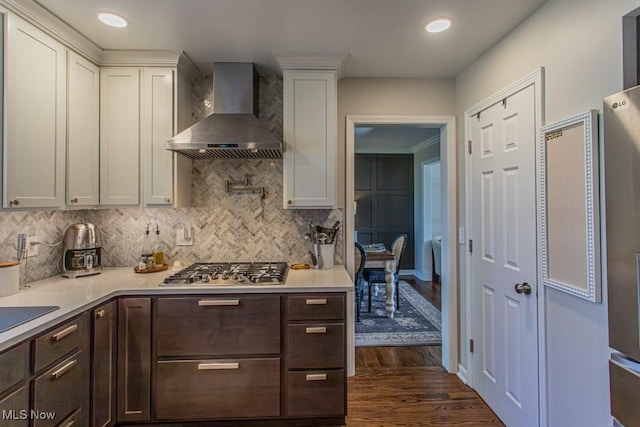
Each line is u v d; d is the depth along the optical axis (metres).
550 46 1.66
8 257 1.92
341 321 2.03
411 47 2.20
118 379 1.96
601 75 1.37
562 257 1.57
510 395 2.02
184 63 2.38
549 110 1.67
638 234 1.12
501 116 2.09
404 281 6.10
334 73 2.38
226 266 2.48
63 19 1.86
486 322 2.30
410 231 6.65
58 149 1.92
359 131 5.00
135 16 1.84
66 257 2.22
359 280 4.00
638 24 1.28
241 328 2.00
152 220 2.62
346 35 2.05
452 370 2.74
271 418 2.03
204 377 1.99
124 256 2.60
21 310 1.55
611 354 1.26
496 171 2.15
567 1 1.55
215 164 2.66
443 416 2.19
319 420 2.08
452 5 1.73
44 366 1.43
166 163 2.31
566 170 1.53
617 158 1.19
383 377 2.70
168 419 1.99
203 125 2.31
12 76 1.62
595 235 1.37
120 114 2.29
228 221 2.66
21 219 2.00
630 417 1.18
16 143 1.65
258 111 2.64
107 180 2.29
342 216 2.71
